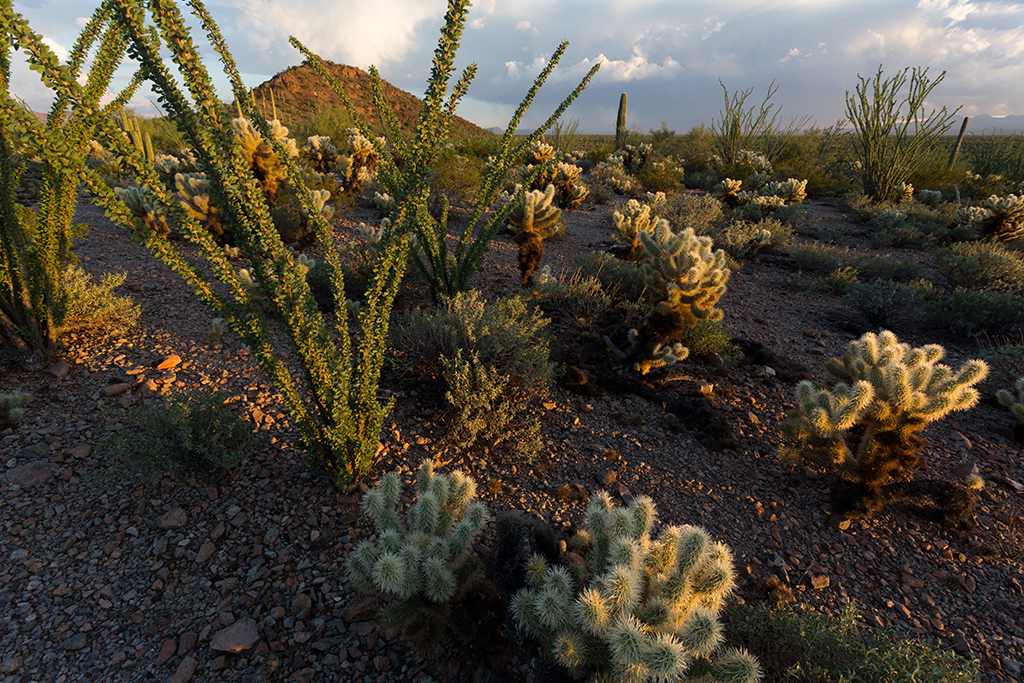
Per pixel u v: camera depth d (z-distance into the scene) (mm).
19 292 4078
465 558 2420
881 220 14297
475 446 3967
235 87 2506
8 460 3297
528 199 6445
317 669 2359
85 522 2969
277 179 8023
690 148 32156
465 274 5809
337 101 51875
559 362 5195
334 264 2783
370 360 2988
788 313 7727
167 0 1848
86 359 4473
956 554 3281
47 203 3916
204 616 2557
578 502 3514
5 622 2467
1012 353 5742
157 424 3246
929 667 2262
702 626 1810
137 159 1988
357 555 2254
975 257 8820
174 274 6520
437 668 2377
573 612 1954
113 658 2357
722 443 4281
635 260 9047
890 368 3400
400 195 2758
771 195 16688
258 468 3457
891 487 3631
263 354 2633
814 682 2305
